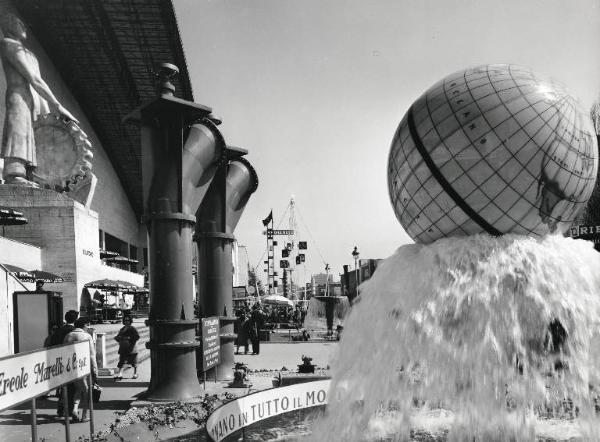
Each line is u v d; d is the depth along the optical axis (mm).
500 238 3701
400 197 4082
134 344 14148
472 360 3369
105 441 5938
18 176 31188
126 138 64875
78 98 59500
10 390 5141
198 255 12453
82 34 50406
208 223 12320
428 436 3957
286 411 5629
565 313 3363
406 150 3934
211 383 11008
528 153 3561
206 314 12164
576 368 3320
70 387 8742
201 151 9734
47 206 29766
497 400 3316
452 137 3660
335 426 3902
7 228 29359
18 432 7977
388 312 3756
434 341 3463
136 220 80000
